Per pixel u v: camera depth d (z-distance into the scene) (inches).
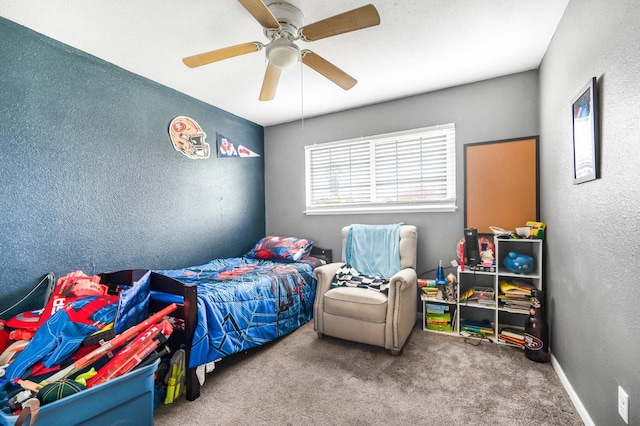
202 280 92.9
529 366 82.1
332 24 59.8
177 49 85.7
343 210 137.1
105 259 91.6
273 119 150.1
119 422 52.7
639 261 41.2
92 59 88.4
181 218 116.1
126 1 65.7
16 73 72.9
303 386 73.9
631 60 42.4
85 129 86.8
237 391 72.2
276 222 158.7
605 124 50.6
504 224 106.1
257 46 67.6
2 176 70.7
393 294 89.7
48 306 65.4
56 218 80.4
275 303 96.9
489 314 109.7
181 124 116.0
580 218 62.6
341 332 95.8
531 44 86.5
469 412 63.3
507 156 105.6
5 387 49.0
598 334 54.2
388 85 112.5
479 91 110.3
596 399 55.0
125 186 97.2
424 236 120.5
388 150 129.3
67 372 50.7
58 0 64.6
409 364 83.8
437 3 69.0
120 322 64.1
